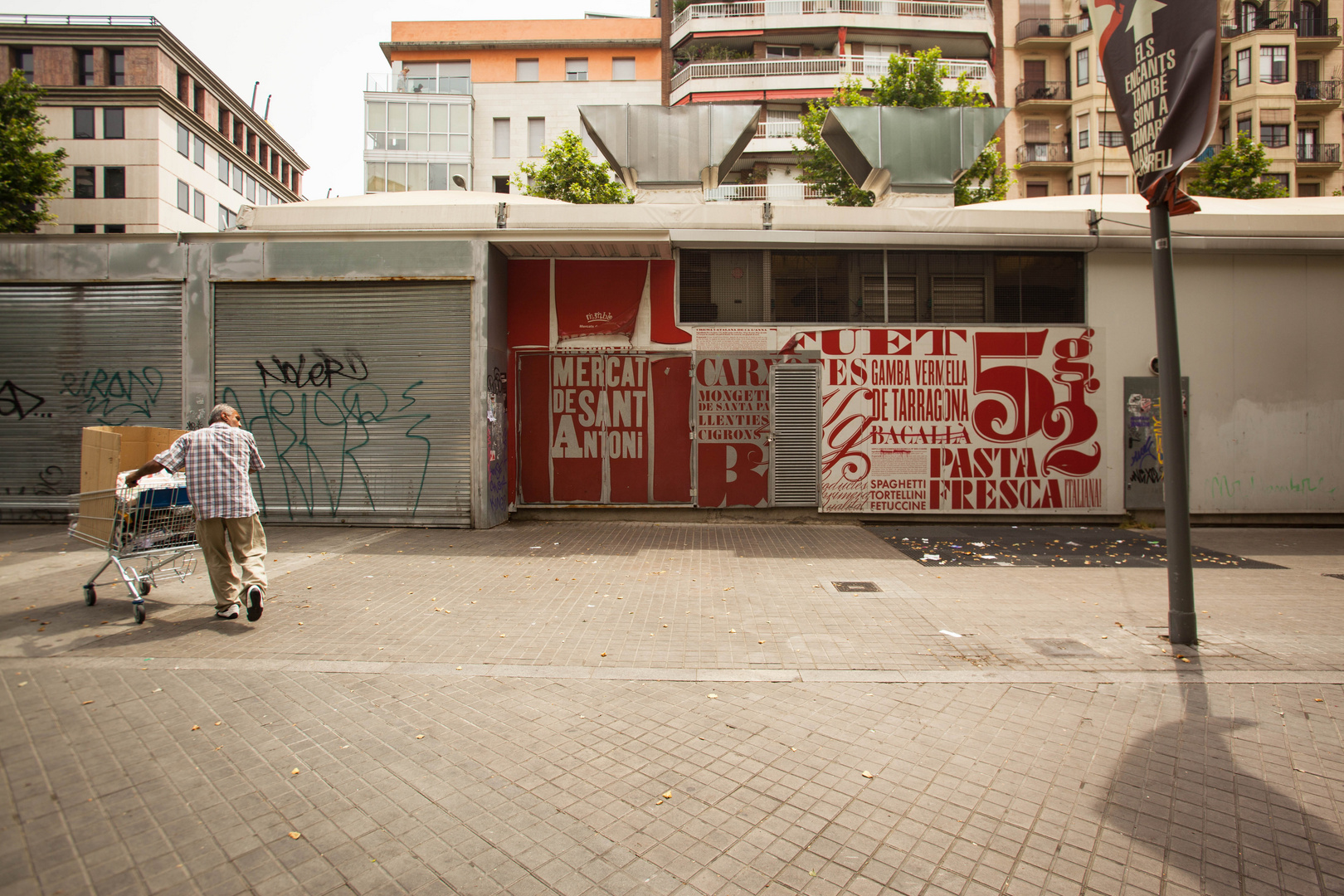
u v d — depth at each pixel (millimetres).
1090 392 10336
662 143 11367
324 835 2408
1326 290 10438
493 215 9938
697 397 10266
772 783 2822
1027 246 10211
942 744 3199
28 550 7480
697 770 2924
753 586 6359
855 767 2975
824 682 3971
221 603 4949
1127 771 2963
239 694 3662
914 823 2549
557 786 2770
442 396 9438
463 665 4152
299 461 9562
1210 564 7605
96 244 9555
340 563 7098
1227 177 21984
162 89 35594
